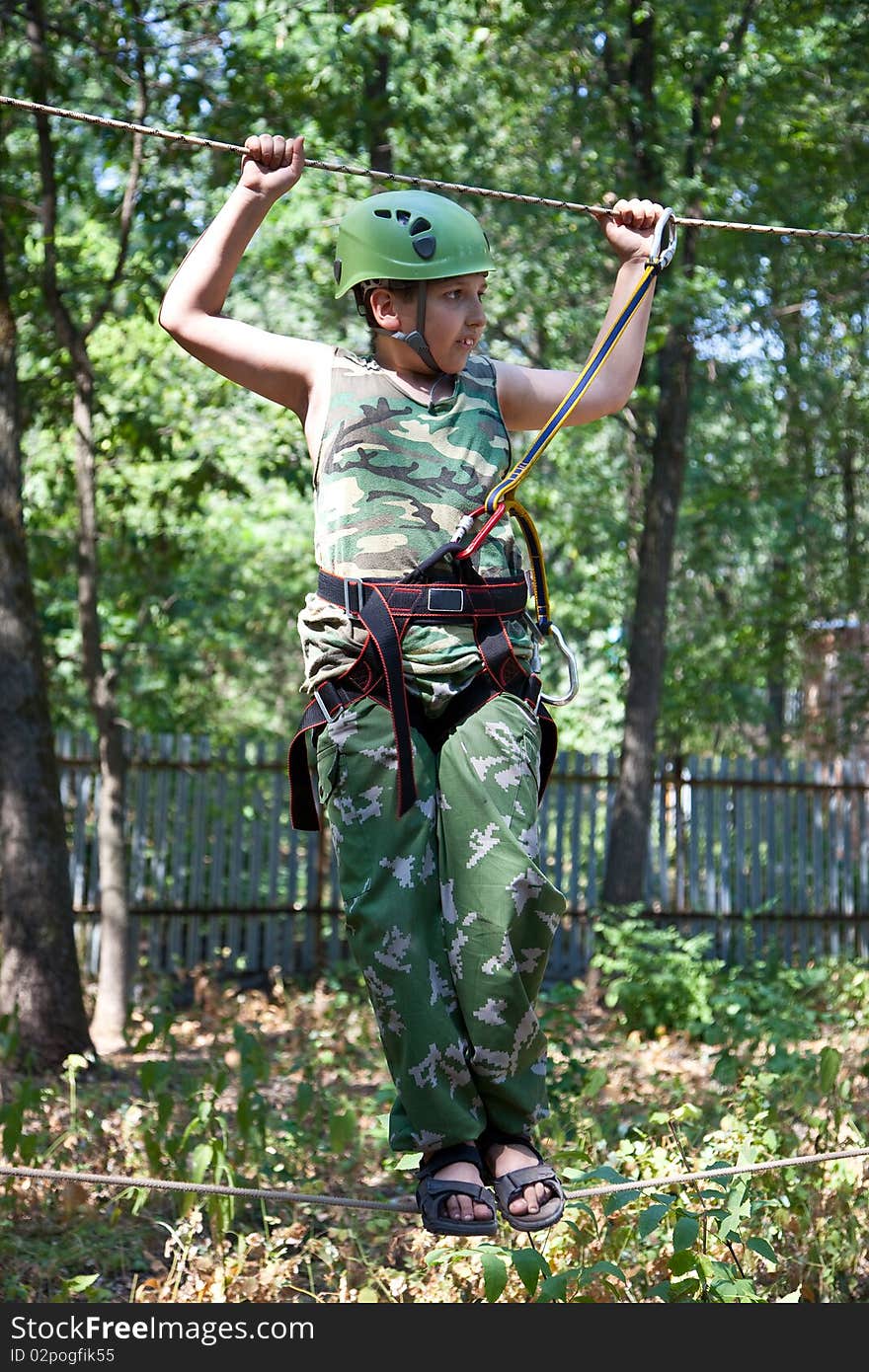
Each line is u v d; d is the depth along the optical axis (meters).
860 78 12.34
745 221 12.50
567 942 12.97
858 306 13.27
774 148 12.55
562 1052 7.20
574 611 19.12
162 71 10.25
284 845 14.29
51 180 9.75
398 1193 6.00
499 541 2.59
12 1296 4.80
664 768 13.49
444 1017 2.46
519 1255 3.66
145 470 14.41
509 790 2.48
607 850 12.73
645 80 11.97
